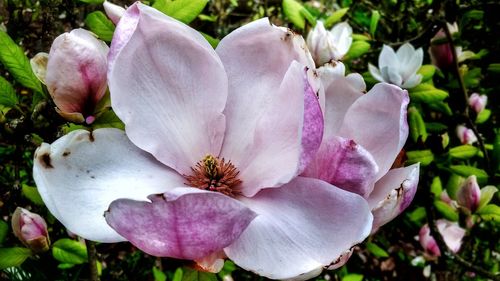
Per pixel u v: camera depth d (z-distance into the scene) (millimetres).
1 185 344
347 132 224
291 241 202
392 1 530
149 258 478
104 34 282
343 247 196
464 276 571
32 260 347
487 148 493
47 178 198
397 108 216
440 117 524
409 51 394
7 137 253
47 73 212
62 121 241
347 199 200
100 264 405
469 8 456
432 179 509
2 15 407
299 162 189
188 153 231
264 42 225
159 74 218
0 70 407
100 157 214
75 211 198
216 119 230
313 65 213
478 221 503
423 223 562
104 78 219
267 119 222
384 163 216
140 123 216
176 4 287
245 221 172
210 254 185
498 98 566
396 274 643
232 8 617
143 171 222
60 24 403
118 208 164
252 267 195
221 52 229
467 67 531
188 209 165
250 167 229
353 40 449
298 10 401
